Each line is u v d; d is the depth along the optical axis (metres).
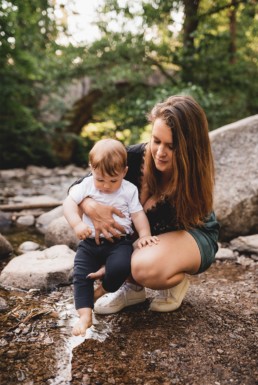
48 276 2.57
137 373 1.74
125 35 9.04
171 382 1.69
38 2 7.34
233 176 3.70
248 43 10.07
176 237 2.09
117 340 1.99
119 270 1.97
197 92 8.26
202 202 2.06
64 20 8.72
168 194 2.08
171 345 1.96
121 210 2.16
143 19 8.53
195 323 2.17
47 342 1.95
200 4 9.70
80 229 2.03
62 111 11.39
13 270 2.65
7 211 4.50
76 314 2.25
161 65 9.91
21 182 7.22
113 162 2.02
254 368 1.80
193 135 1.92
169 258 1.99
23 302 2.37
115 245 2.08
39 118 11.13
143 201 2.28
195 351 1.92
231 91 9.59
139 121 9.64
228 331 2.11
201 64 9.15
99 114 12.01
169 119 1.89
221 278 2.85
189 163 1.95
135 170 2.29
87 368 1.76
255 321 2.22
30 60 8.63
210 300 2.47
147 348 1.93
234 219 3.58
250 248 3.31
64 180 7.75
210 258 2.20
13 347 1.90
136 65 9.88
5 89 8.88
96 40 9.48
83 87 11.76
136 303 2.34
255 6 8.33
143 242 2.05
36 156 10.38
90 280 2.03
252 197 3.56
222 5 8.84
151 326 2.13
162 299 2.28
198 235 2.16
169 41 9.63
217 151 3.84
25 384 1.63
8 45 7.55
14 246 3.46
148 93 10.05
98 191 2.16
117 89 10.69
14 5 6.05
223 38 8.82
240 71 9.34
